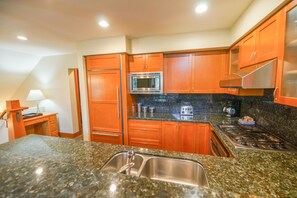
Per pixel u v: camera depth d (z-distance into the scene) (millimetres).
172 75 2803
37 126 3697
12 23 1988
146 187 634
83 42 2789
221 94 2889
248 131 1779
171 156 1203
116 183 663
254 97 2119
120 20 1960
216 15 1869
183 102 3090
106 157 1176
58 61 3930
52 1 1477
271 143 1414
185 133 2523
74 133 4172
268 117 1788
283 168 988
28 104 4391
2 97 4055
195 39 2461
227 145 1398
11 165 855
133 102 3141
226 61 2551
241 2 1576
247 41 1799
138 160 1251
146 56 2773
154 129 2686
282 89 1179
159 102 3217
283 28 1149
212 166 1018
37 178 720
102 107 2906
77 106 4285
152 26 2189
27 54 3691
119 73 2723
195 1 1541
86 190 621
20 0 1447
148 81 2799
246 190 760
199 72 2680
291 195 722
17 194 616
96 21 1970
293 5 1047
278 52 1214
